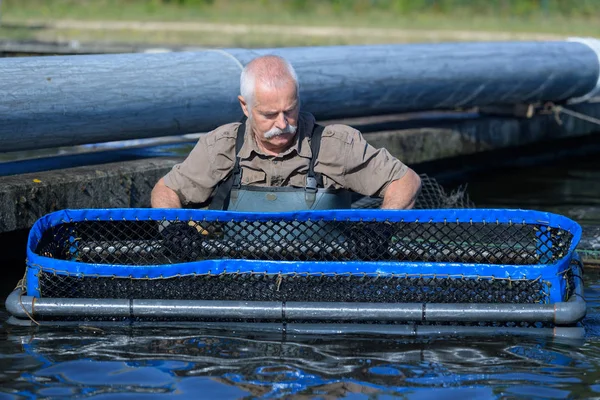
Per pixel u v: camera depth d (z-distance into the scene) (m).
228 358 11.75
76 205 17.33
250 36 55.56
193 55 19.75
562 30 61.56
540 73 25.34
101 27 61.38
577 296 12.60
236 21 68.94
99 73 17.91
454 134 25.53
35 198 16.55
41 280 12.95
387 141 23.48
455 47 24.22
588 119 28.00
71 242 13.82
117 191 18.09
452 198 21.64
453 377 11.18
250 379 11.09
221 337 12.46
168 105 18.72
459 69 23.70
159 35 55.66
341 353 11.93
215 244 13.55
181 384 10.92
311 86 20.98
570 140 30.86
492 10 75.12
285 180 14.12
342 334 12.56
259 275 12.87
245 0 82.94
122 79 18.11
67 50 41.88
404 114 27.56
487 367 11.52
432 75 23.20
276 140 13.57
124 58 18.64
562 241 13.27
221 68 19.73
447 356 11.84
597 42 27.14
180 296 12.94
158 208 13.32
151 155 20.50
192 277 12.88
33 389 10.77
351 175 14.21
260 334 12.58
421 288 12.77
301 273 12.78
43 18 68.19
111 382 10.98
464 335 12.54
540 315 12.34
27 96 16.66
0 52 43.34
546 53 25.73
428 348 12.11
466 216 13.30
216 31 59.75
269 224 13.58
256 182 14.19
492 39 53.88
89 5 79.94
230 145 14.07
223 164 14.16
